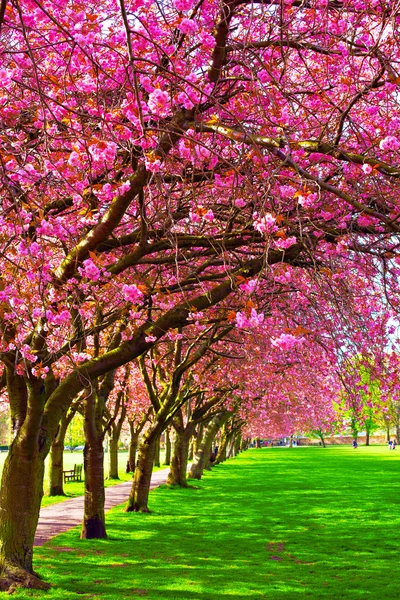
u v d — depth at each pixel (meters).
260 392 24.44
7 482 9.70
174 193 9.73
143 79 6.45
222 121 7.46
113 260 10.16
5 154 6.87
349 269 10.21
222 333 15.03
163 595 9.65
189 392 22.47
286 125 7.30
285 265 7.77
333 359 13.25
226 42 7.29
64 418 25.77
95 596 9.31
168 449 50.09
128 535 15.42
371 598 9.66
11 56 7.37
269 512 20.09
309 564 12.34
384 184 8.15
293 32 8.20
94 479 15.02
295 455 69.31
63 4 6.79
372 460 54.69
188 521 17.97
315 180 6.09
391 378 11.33
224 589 10.17
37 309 7.68
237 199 7.63
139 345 9.75
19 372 8.70
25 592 9.12
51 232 6.98
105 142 6.05
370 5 7.16
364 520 18.14
